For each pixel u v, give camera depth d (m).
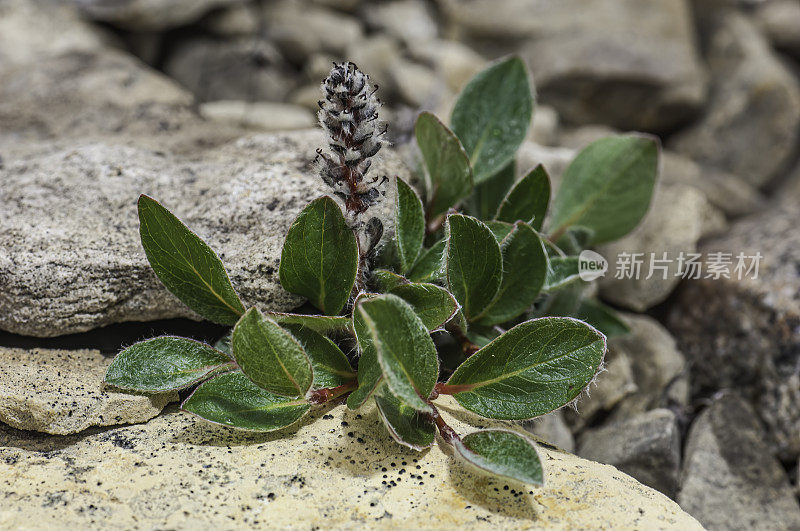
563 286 0.43
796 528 0.47
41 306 0.43
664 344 0.52
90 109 0.53
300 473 0.39
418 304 0.40
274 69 0.79
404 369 0.38
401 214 0.42
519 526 0.38
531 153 0.53
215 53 0.77
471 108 0.47
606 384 0.50
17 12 0.70
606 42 0.79
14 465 0.40
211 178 0.45
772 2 0.90
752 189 0.79
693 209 0.55
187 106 0.54
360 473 0.39
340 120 0.40
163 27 0.75
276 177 0.44
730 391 0.51
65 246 0.43
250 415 0.40
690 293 0.54
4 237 0.43
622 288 0.54
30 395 0.40
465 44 0.85
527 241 0.42
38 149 0.49
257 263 0.42
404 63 0.78
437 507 0.39
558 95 0.80
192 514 0.38
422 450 0.40
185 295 0.41
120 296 0.43
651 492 0.40
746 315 0.52
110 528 0.38
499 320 0.43
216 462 0.40
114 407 0.41
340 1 0.87
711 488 0.48
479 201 0.47
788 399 0.50
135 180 0.45
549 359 0.40
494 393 0.40
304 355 0.39
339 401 0.42
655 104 0.79
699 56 0.86
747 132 0.80
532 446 0.38
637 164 0.47
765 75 0.80
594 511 0.39
